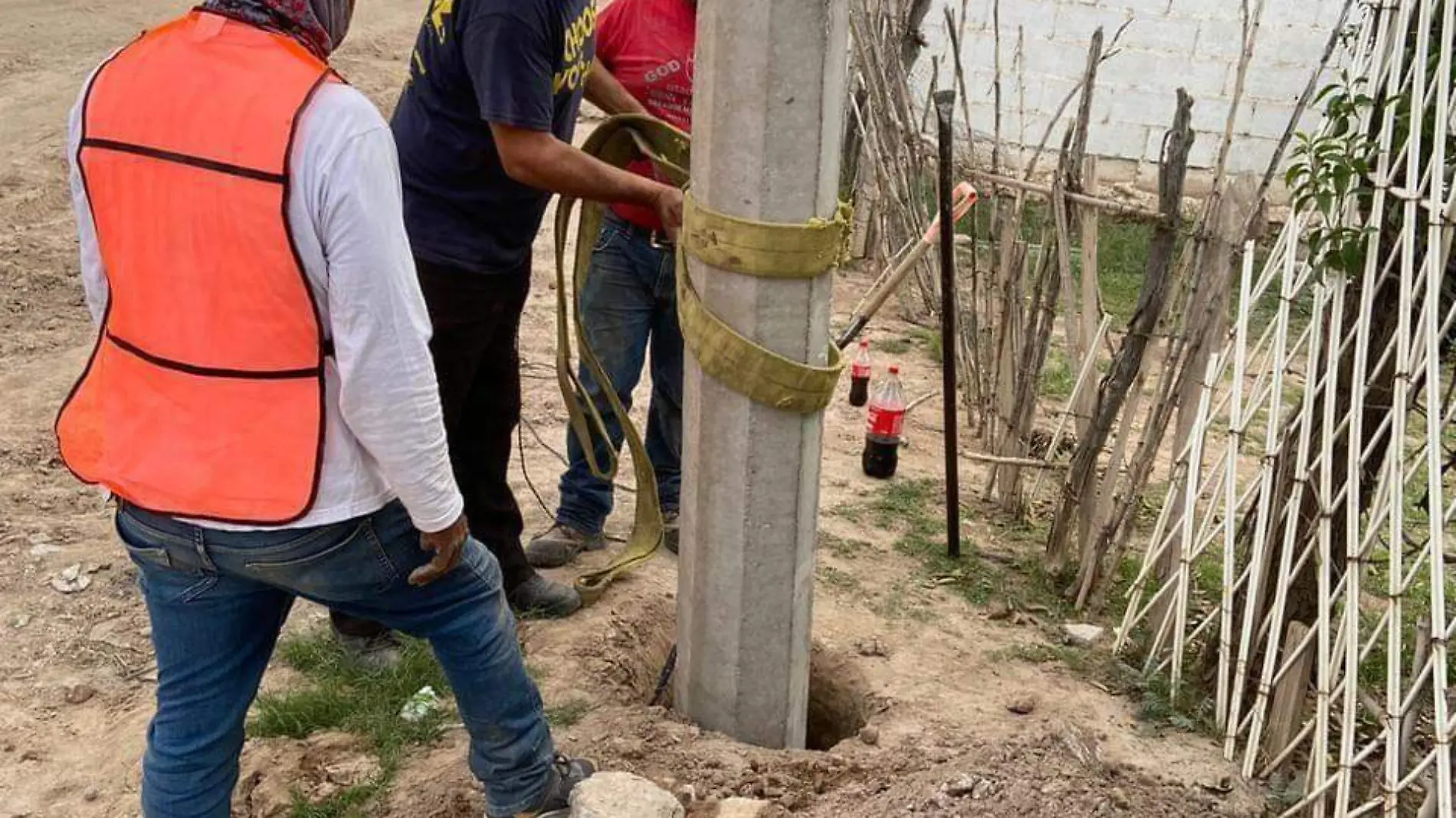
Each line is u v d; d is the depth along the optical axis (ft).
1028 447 14.75
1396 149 9.15
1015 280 14.70
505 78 9.34
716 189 8.50
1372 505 9.50
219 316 6.48
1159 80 32.42
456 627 7.74
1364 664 12.00
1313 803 9.31
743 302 8.67
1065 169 13.21
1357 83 9.77
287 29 6.57
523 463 14.20
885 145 22.11
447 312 10.44
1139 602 12.09
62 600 12.50
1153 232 11.96
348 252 6.28
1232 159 32.86
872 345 21.42
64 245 24.09
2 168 27.78
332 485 6.78
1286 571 9.80
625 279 12.45
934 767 9.59
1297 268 10.67
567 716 10.32
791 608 9.70
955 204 12.21
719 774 9.49
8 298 21.34
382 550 7.16
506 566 11.93
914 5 21.68
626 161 11.60
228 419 6.61
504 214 10.40
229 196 6.24
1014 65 32.65
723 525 9.42
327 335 6.59
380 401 6.55
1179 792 9.71
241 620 7.41
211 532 6.81
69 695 10.98
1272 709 10.08
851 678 11.50
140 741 10.38
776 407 8.91
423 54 10.08
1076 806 9.16
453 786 9.43
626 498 15.06
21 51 38.19
